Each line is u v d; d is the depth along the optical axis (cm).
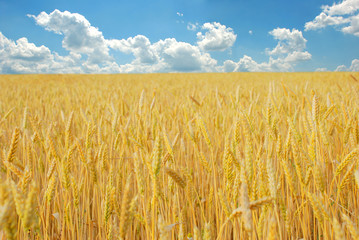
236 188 105
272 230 57
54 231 190
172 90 843
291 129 126
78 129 298
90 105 400
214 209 189
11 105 504
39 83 1814
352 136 143
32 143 165
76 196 124
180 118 339
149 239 107
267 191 93
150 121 219
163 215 147
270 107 157
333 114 276
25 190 86
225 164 112
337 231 57
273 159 204
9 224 53
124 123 275
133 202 75
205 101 460
